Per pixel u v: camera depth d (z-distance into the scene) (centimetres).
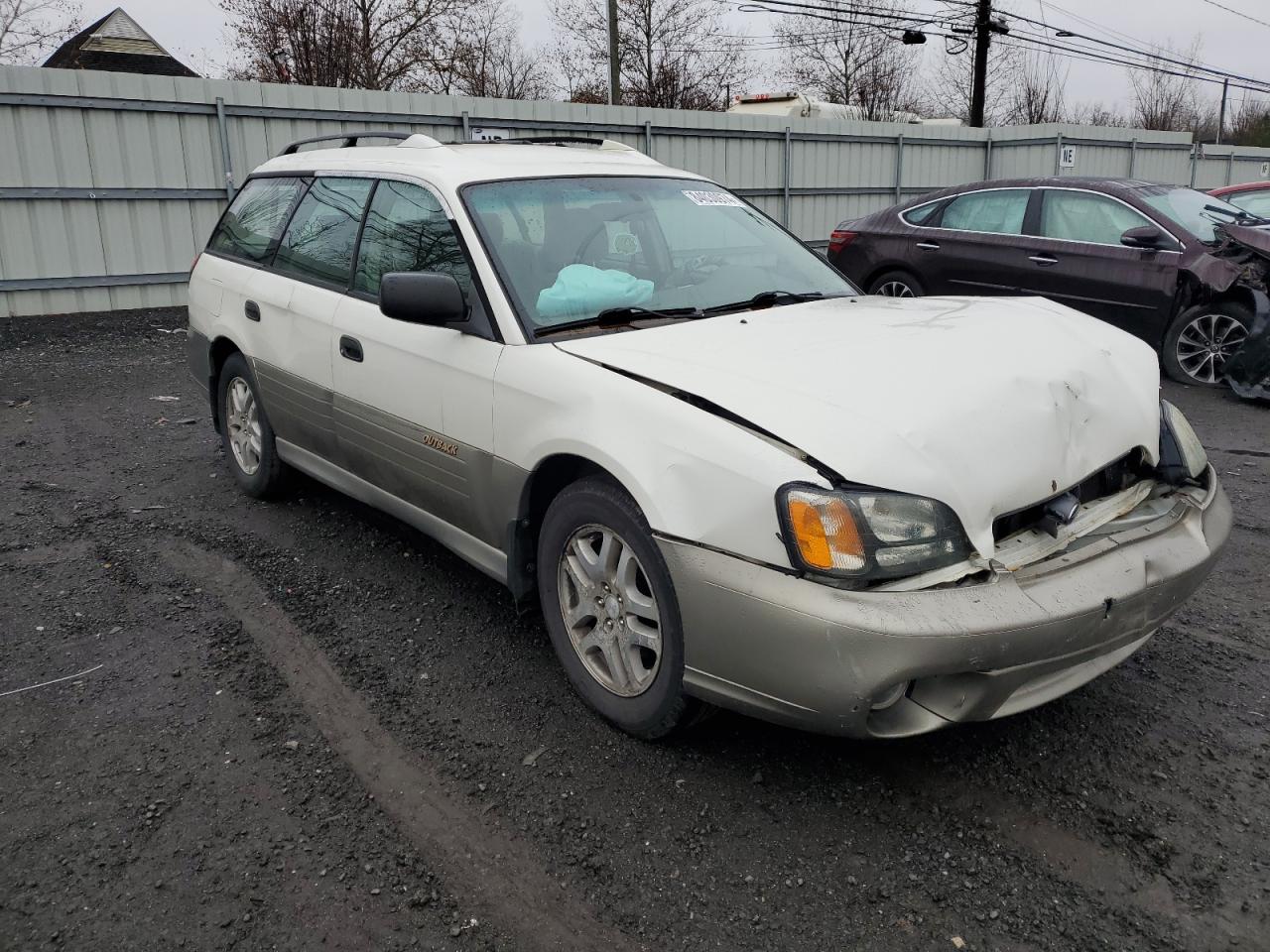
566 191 384
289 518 501
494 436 328
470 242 349
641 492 273
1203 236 811
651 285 359
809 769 292
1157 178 2353
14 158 1120
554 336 327
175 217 1246
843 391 268
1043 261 866
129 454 617
